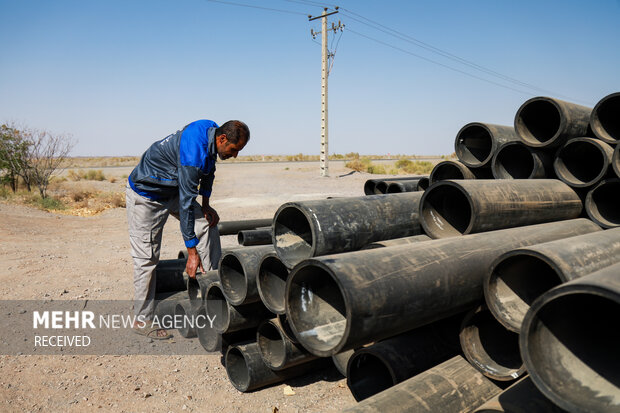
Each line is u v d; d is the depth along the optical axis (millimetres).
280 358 3311
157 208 4230
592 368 1739
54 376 3631
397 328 2156
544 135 3953
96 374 3684
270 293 3078
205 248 4277
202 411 3166
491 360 2508
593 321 1922
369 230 3043
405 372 2789
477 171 4156
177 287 5051
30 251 8047
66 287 5969
